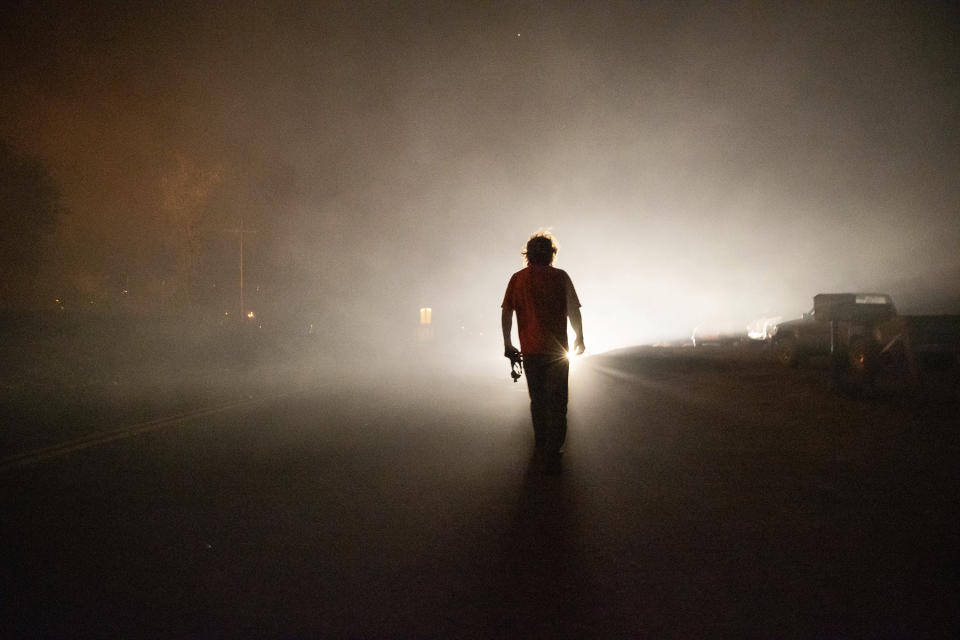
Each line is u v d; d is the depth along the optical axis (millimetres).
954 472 8102
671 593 4613
